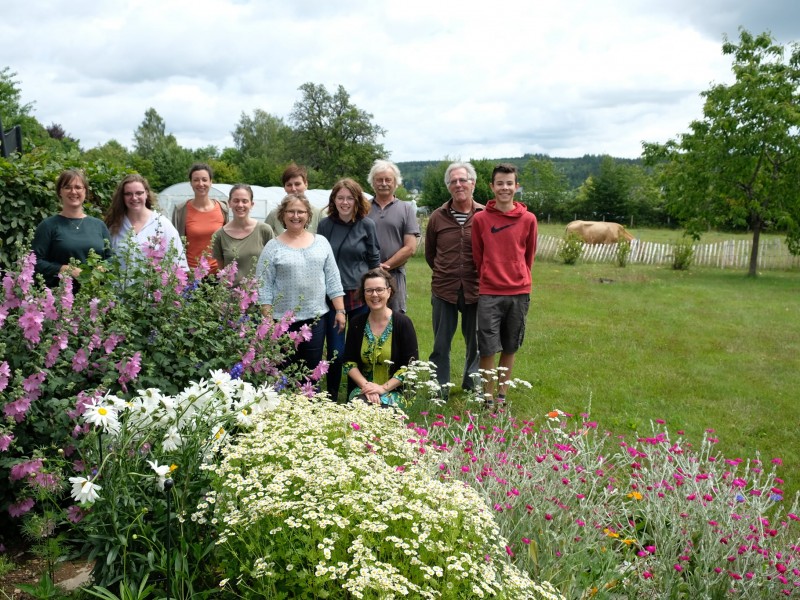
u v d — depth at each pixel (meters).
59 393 3.32
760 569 2.85
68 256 4.46
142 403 2.82
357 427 3.34
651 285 15.96
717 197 20.11
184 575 2.57
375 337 4.94
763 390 6.61
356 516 2.50
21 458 2.99
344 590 2.32
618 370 7.28
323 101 63.69
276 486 2.52
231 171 66.75
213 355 3.99
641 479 3.50
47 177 7.02
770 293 14.73
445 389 5.88
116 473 2.72
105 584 2.65
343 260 5.46
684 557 2.93
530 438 4.23
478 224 5.59
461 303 5.95
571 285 15.80
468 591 2.35
